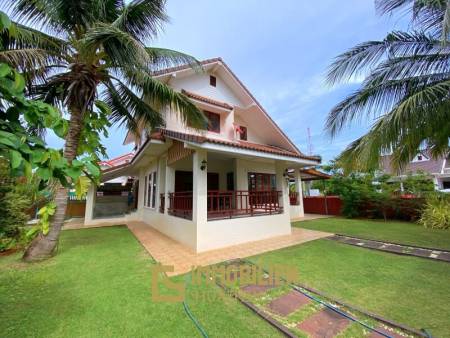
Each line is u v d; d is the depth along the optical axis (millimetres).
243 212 7715
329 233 8172
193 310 3031
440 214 9055
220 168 10773
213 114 10852
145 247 6348
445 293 3391
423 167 18703
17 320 2789
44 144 1437
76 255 5547
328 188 15078
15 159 1203
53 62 5570
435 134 5168
